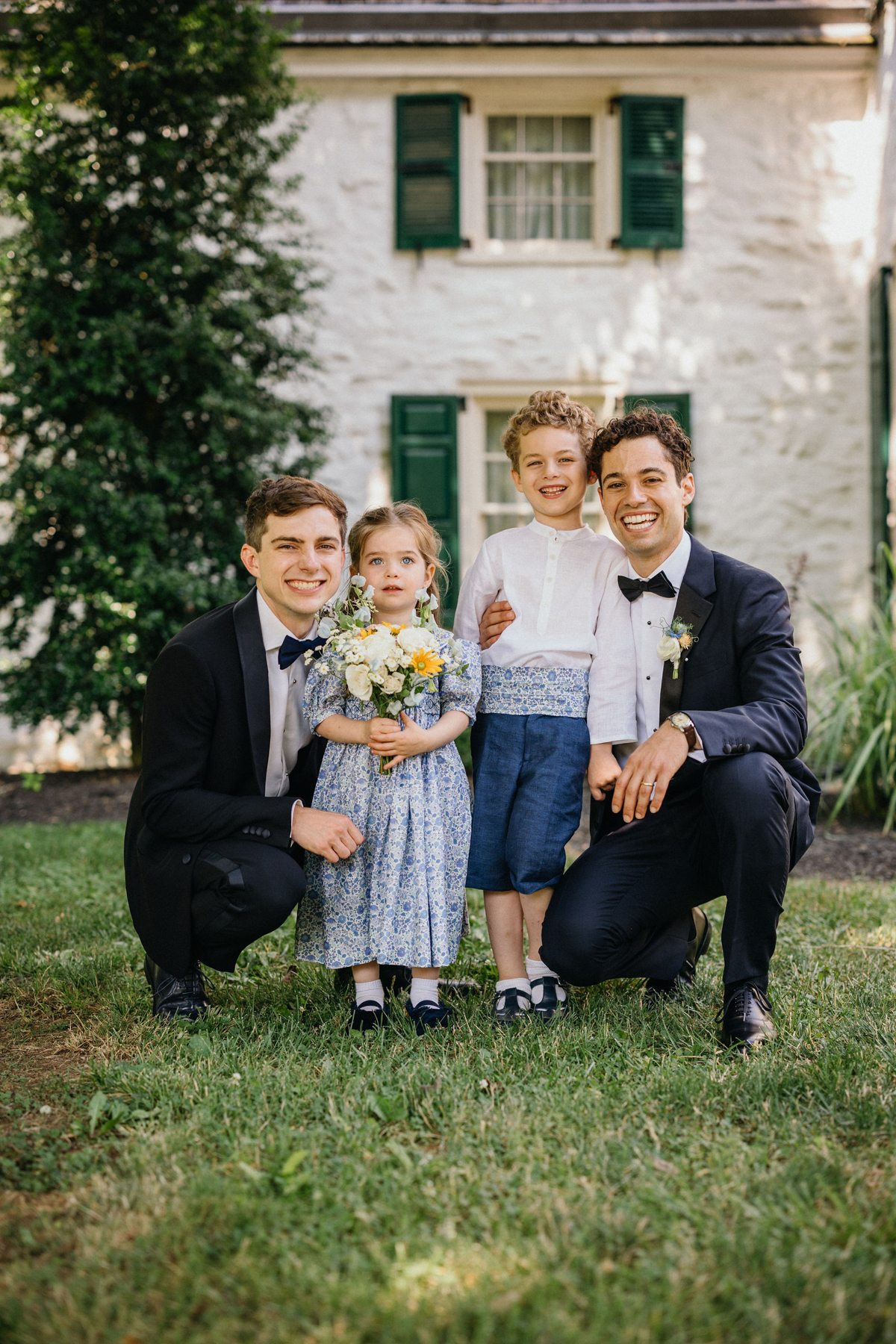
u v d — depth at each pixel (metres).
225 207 7.32
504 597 2.94
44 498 6.92
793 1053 2.38
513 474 3.01
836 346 8.91
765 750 2.52
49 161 6.99
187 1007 2.72
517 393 8.96
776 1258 1.61
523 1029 2.56
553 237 9.13
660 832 2.71
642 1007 2.73
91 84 6.89
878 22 8.55
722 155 8.84
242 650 2.71
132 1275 1.60
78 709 7.15
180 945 2.68
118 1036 2.60
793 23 8.69
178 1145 2.00
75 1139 2.09
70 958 3.21
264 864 2.59
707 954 3.32
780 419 8.92
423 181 8.78
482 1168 1.90
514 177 9.09
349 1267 1.60
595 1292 1.53
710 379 8.91
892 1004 2.72
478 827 2.79
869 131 8.80
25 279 7.00
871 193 8.83
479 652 2.87
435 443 8.84
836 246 8.87
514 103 9.00
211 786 2.77
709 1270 1.59
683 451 2.72
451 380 8.89
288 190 7.68
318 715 2.74
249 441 7.42
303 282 8.71
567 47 8.59
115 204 7.37
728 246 8.87
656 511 2.67
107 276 7.00
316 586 2.66
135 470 7.11
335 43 8.52
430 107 8.73
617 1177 1.87
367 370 8.88
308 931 2.73
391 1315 1.47
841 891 4.12
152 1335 1.48
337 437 8.84
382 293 8.87
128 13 6.92
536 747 2.77
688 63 8.72
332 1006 2.80
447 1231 1.69
